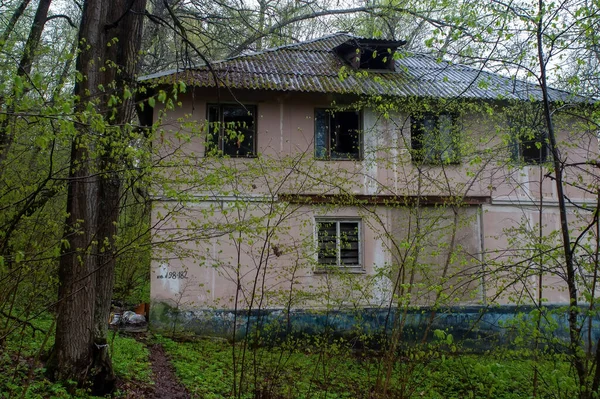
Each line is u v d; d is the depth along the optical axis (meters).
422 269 7.82
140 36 8.02
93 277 6.78
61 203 7.07
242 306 11.39
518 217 12.51
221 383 7.98
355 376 8.52
